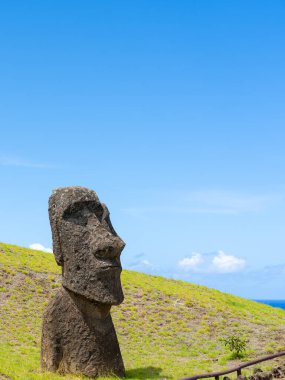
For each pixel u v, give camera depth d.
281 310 36.09
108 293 18.11
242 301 36.38
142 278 37.31
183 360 23.50
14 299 29.94
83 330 18.23
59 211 18.59
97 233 18.36
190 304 32.56
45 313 18.64
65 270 18.45
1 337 24.75
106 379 17.72
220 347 25.94
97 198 19.20
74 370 17.95
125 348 25.17
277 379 19.08
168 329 28.58
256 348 25.16
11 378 16.67
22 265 35.06
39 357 21.86
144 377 19.42
